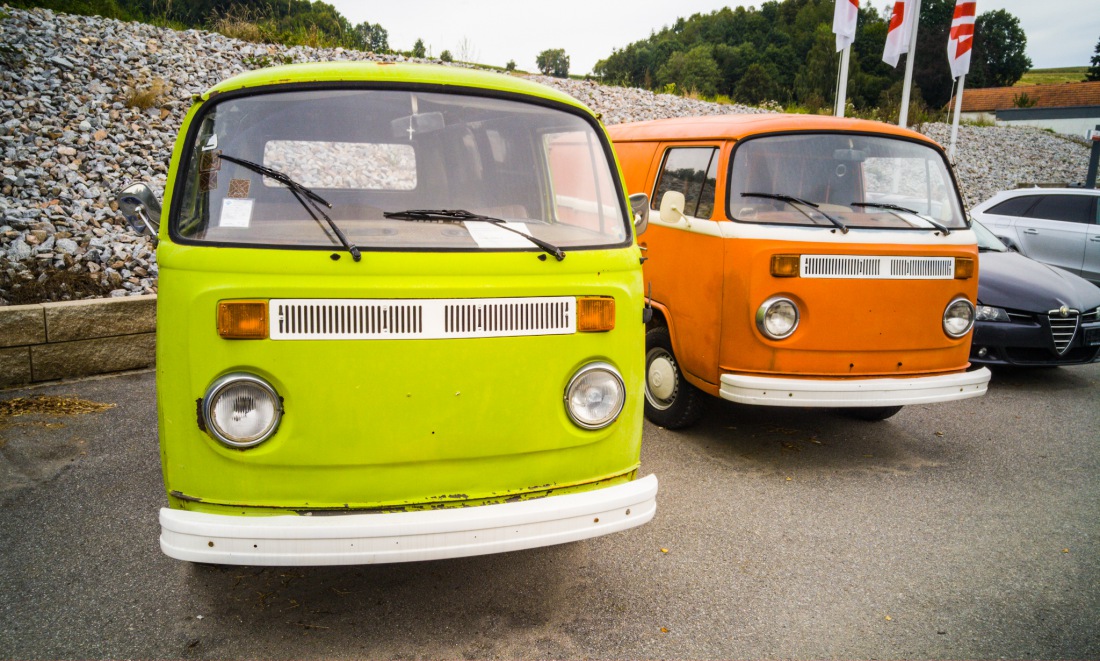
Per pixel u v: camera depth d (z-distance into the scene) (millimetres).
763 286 4691
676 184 5570
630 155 6383
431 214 2963
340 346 2648
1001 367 8219
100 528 3885
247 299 2588
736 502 4500
